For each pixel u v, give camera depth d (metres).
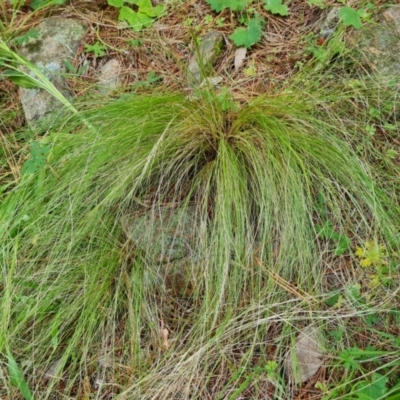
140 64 1.43
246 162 1.26
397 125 1.29
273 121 1.25
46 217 1.25
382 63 1.33
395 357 1.12
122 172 1.23
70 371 1.18
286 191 1.19
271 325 1.17
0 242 1.24
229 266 1.19
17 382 1.15
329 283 1.19
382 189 1.23
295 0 1.46
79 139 1.28
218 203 1.20
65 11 1.51
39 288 1.22
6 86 1.45
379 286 1.17
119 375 1.17
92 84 1.39
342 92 1.30
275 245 1.20
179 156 1.25
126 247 1.24
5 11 1.49
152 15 1.47
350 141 1.27
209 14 1.46
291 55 1.39
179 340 1.18
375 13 1.39
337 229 1.22
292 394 1.12
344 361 1.12
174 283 1.22
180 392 1.13
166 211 1.25
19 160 1.35
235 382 1.14
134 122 1.25
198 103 1.27
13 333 1.19
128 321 1.21
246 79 1.38
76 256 1.24
